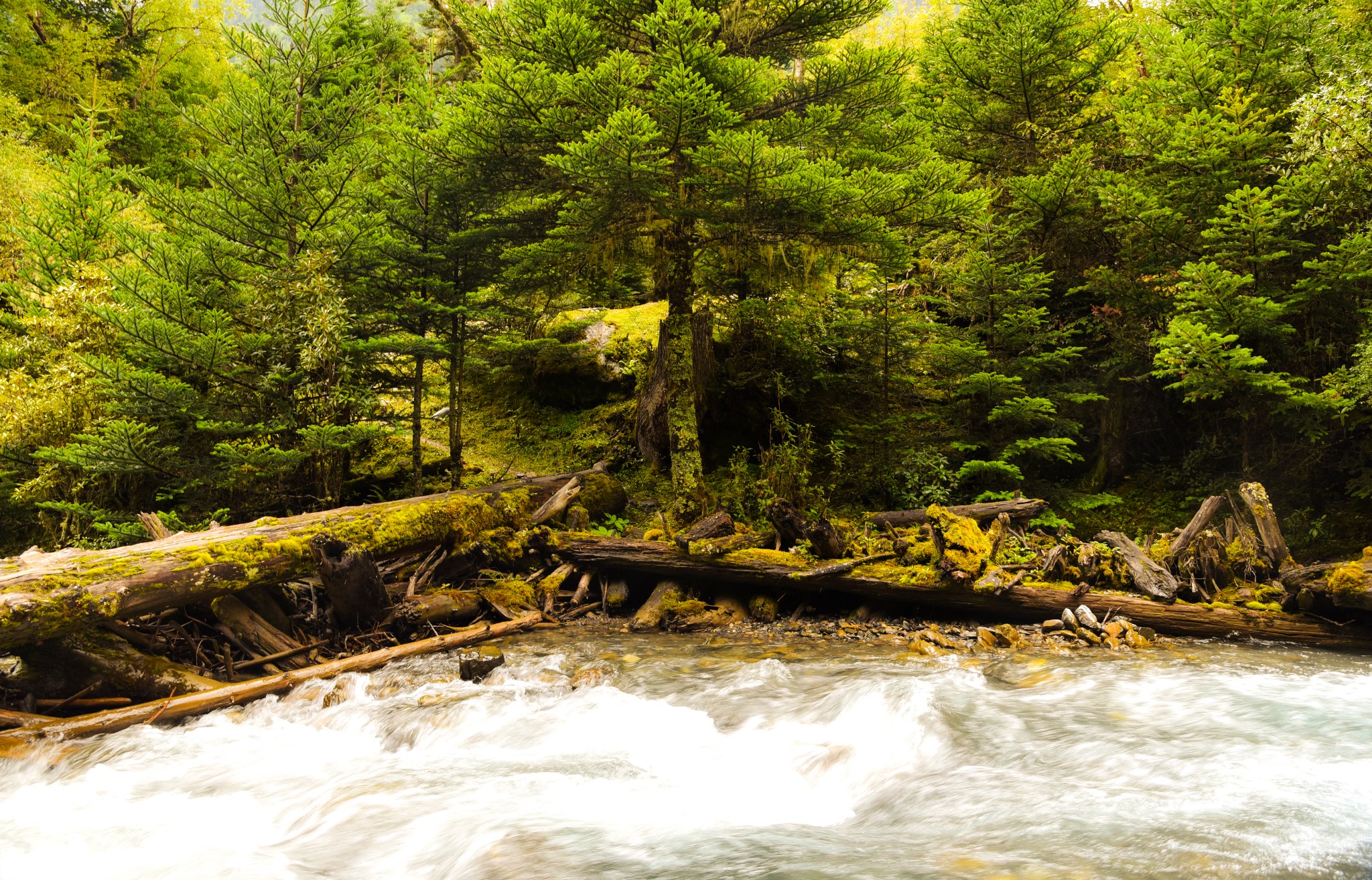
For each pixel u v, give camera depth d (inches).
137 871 163.9
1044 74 586.9
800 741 226.1
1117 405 563.5
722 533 398.9
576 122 441.7
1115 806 166.7
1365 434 479.8
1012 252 569.9
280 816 193.0
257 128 463.5
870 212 467.2
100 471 429.1
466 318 525.3
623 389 651.5
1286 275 477.4
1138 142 517.3
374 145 517.3
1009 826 160.6
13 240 603.2
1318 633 316.5
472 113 449.4
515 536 414.6
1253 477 492.7
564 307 627.5
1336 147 410.3
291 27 498.6
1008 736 214.1
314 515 350.3
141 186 510.0
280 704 268.1
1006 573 351.9
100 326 476.7
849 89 487.5
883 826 172.4
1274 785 174.2
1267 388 426.6
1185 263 484.4
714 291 579.5
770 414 608.4
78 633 266.4
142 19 1075.9
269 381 452.8
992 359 541.6
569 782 201.3
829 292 587.2
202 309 448.8
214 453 429.7
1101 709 233.5
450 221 518.6
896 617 374.0
